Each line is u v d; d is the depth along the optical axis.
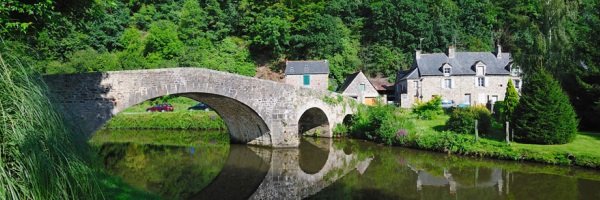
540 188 11.48
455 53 36.41
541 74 16.80
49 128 4.87
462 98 34.88
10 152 4.27
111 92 13.36
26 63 5.39
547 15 23.42
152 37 42.53
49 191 4.59
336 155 18.20
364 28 50.72
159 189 12.19
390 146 19.94
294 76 39.00
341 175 14.20
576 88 20.00
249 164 16.48
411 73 35.53
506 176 13.00
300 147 20.48
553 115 15.91
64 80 12.51
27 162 4.36
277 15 47.62
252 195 11.72
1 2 6.61
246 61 46.06
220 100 18.42
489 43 47.44
